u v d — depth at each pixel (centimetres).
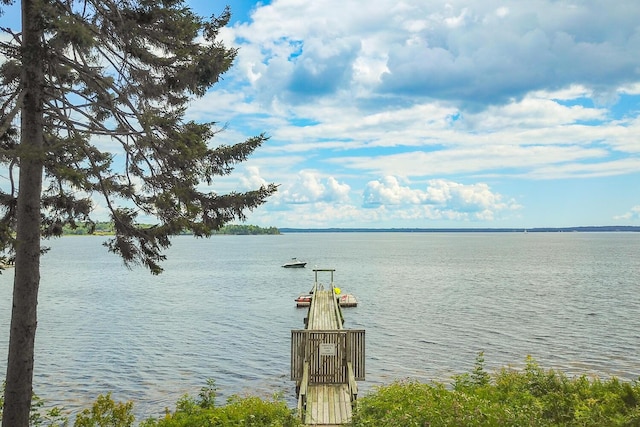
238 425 1068
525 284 6194
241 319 3828
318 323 2562
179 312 4134
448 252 15638
